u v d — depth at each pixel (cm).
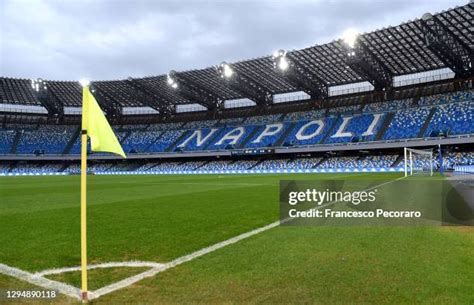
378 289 473
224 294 464
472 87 5553
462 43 4597
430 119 5462
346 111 6475
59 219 1115
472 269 554
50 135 7931
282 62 5328
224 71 6044
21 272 577
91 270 582
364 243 726
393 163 5503
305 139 6278
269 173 5653
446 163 4997
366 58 5378
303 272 545
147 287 496
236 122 7406
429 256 627
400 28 4509
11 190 2483
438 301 434
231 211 1240
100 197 1859
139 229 920
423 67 5647
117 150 514
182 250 695
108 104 7950
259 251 675
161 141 7569
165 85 7006
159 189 2388
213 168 6712
